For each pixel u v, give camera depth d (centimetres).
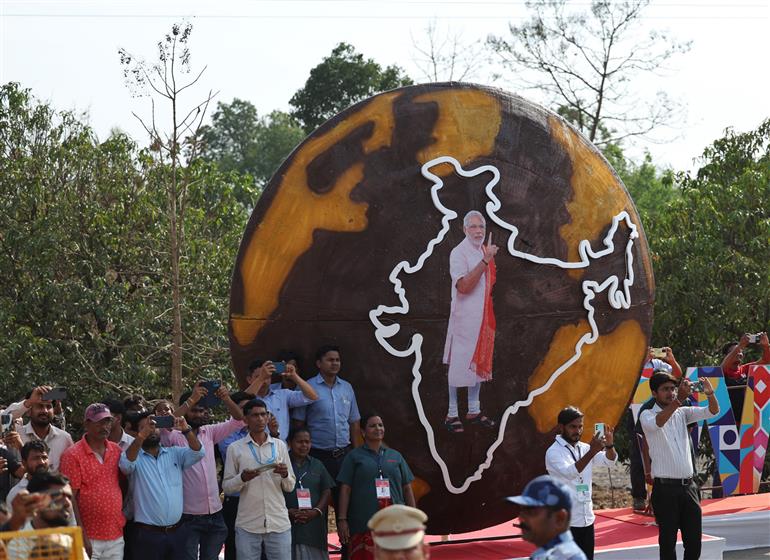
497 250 1006
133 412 912
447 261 984
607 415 1077
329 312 959
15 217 1700
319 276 958
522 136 1023
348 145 968
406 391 980
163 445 883
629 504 1678
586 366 1055
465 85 1013
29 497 556
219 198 1791
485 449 1011
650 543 1060
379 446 915
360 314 964
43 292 1614
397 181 974
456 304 987
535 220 1024
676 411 962
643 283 1093
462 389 997
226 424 898
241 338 955
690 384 927
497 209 1002
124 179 1748
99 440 811
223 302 1688
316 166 959
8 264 1666
